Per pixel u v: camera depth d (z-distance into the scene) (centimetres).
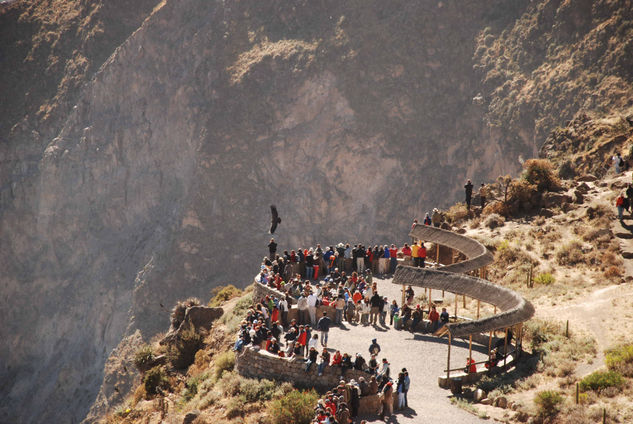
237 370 3250
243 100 15588
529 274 4125
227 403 2984
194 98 16100
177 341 4412
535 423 2372
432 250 4806
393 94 15012
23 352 15575
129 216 16100
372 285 3697
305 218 14425
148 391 3869
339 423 2364
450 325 2817
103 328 14650
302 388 2884
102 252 15838
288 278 4078
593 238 4353
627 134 6719
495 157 13800
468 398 2683
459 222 5369
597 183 5288
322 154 14725
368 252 4444
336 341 3297
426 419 2473
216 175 14988
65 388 14075
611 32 12962
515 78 14175
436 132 14700
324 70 15338
